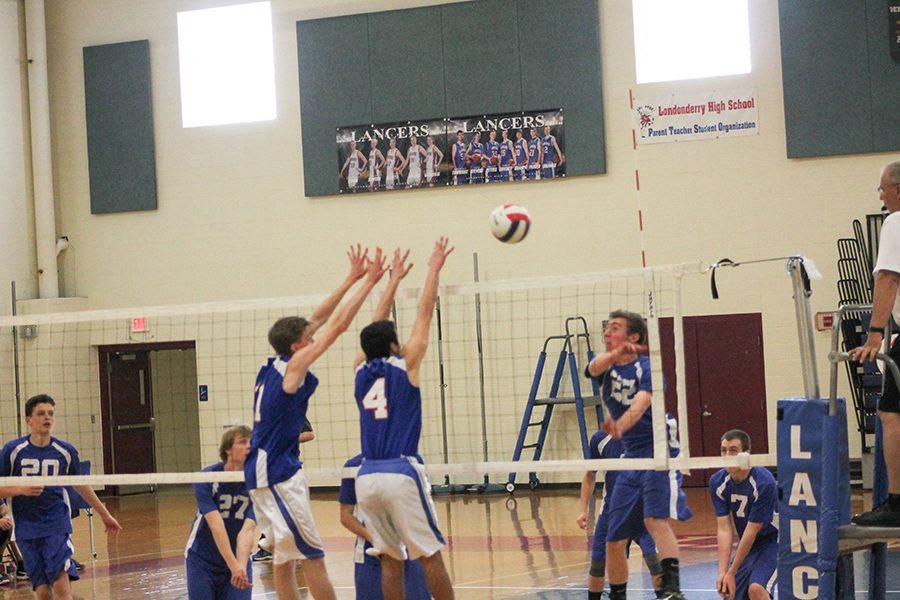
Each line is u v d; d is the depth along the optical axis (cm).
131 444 2645
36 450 1136
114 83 2553
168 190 2531
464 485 2303
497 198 2353
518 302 2325
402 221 2400
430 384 2352
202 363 2478
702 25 2262
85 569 1617
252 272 2480
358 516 955
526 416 2241
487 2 2352
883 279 718
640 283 2267
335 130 2427
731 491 1000
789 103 2206
